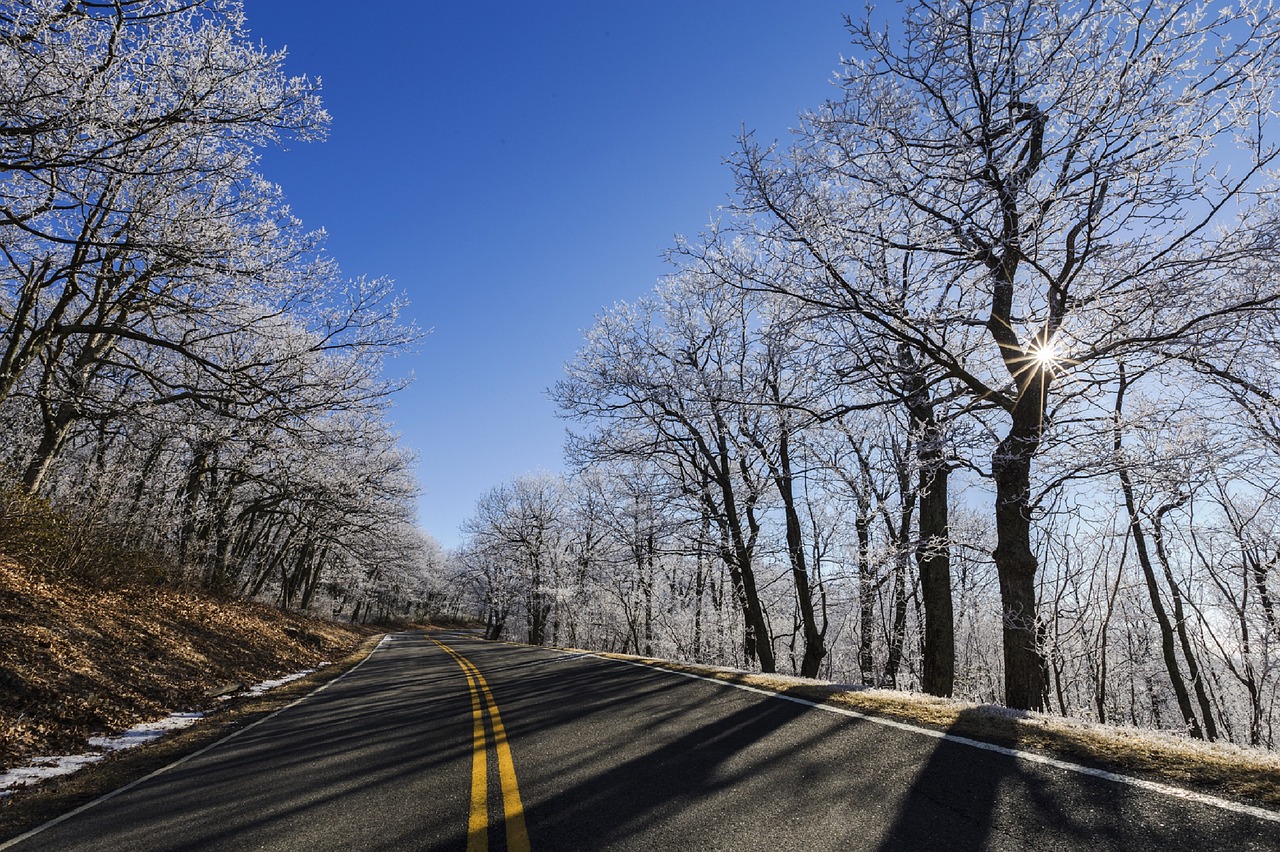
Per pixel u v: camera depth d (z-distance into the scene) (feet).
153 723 28.91
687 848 11.54
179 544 68.08
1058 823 11.71
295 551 139.23
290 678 50.49
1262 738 50.65
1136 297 29.35
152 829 14.38
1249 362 28.99
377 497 98.89
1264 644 47.24
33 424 55.93
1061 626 61.21
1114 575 59.47
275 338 45.75
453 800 15.29
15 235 40.60
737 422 56.54
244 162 37.52
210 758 22.07
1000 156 31.07
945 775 14.74
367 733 25.22
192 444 59.72
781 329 36.81
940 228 33.73
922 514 39.34
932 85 31.73
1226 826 11.14
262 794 16.92
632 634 114.83
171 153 33.94
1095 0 28.63
